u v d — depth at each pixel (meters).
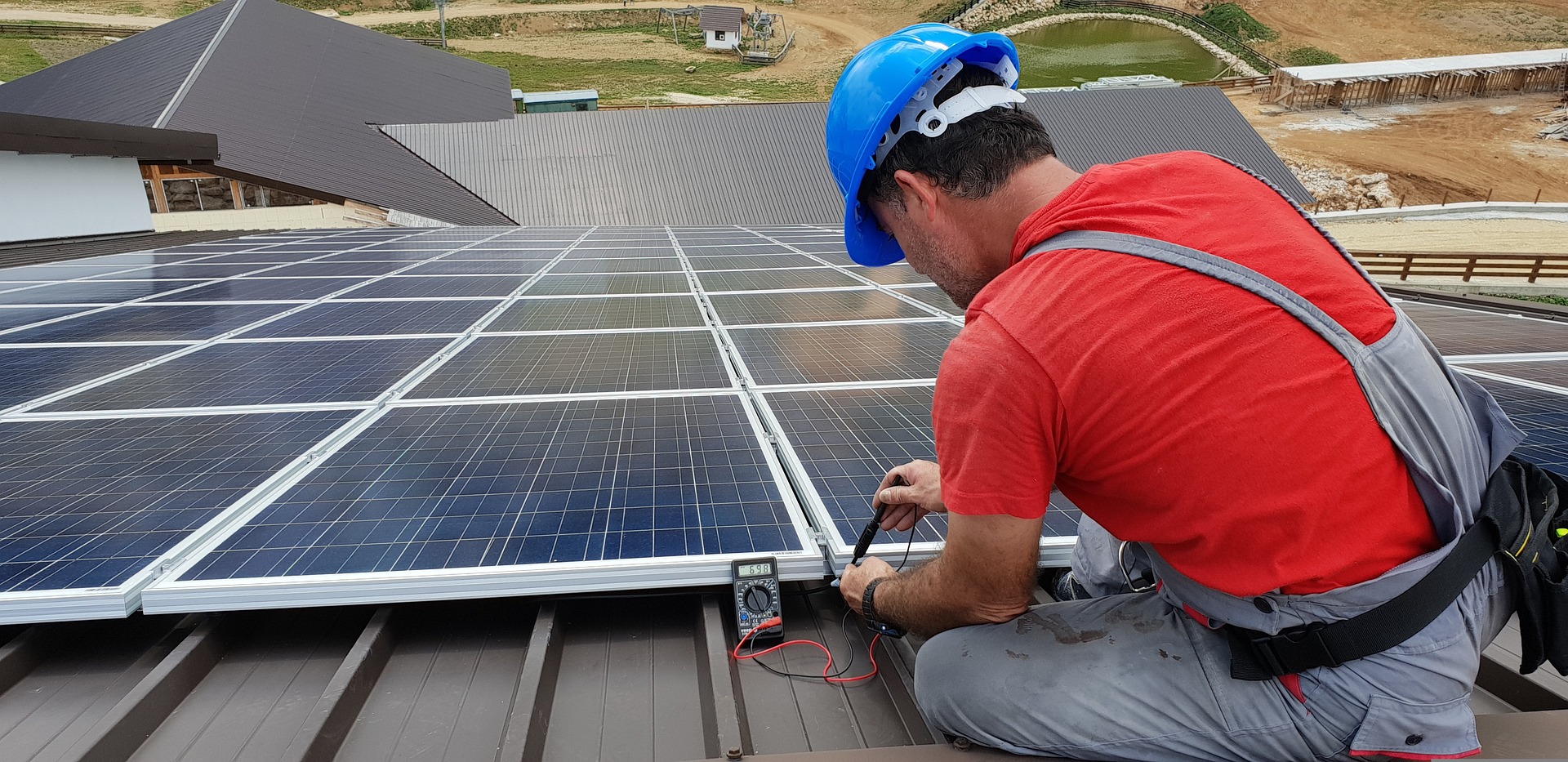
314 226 21.23
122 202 14.30
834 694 1.78
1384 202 43.41
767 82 71.19
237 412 3.21
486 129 26.12
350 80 29.67
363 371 3.92
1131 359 1.18
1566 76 53.91
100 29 73.50
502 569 1.87
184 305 6.03
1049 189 1.45
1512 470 1.46
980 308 1.37
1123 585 1.84
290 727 1.59
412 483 2.44
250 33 29.36
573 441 2.85
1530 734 1.48
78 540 2.02
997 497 1.30
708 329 5.06
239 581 1.81
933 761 1.52
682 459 2.67
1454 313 6.46
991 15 83.06
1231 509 1.21
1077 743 1.49
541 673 1.68
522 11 89.38
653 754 1.55
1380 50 68.50
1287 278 1.21
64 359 4.20
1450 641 1.29
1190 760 1.46
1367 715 1.30
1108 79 51.50
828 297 6.49
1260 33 72.44
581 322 5.33
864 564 1.86
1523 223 28.89
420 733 1.59
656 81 70.88
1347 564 1.22
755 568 1.94
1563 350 4.69
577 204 24.39
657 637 1.95
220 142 22.73
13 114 11.28
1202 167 1.40
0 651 1.75
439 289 6.95
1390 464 1.21
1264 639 1.32
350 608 2.03
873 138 1.52
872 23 87.62
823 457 2.69
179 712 1.63
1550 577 1.35
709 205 24.69
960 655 1.58
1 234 11.88
